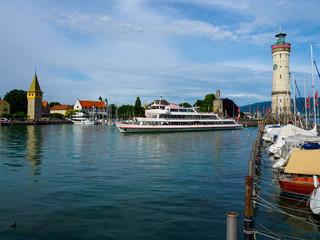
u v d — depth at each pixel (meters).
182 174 21.67
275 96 102.44
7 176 20.84
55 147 40.12
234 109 145.25
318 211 12.86
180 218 12.61
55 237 10.76
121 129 67.69
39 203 14.56
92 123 141.00
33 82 149.50
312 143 26.62
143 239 10.64
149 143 46.56
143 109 161.88
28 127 107.00
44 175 21.20
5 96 154.50
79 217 12.69
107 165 25.55
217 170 23.33
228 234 8.80
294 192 15.91
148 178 20.27
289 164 16.03
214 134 69.31
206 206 14.20
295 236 11.19
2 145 42.44
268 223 12.41
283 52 100.62
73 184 18.45
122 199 15.26
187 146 42.09
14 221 12.22
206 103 139.50
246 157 30.67
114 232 11.20
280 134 32.75
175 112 75.50
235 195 16.09
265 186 18.50
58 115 161.00
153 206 14.16
